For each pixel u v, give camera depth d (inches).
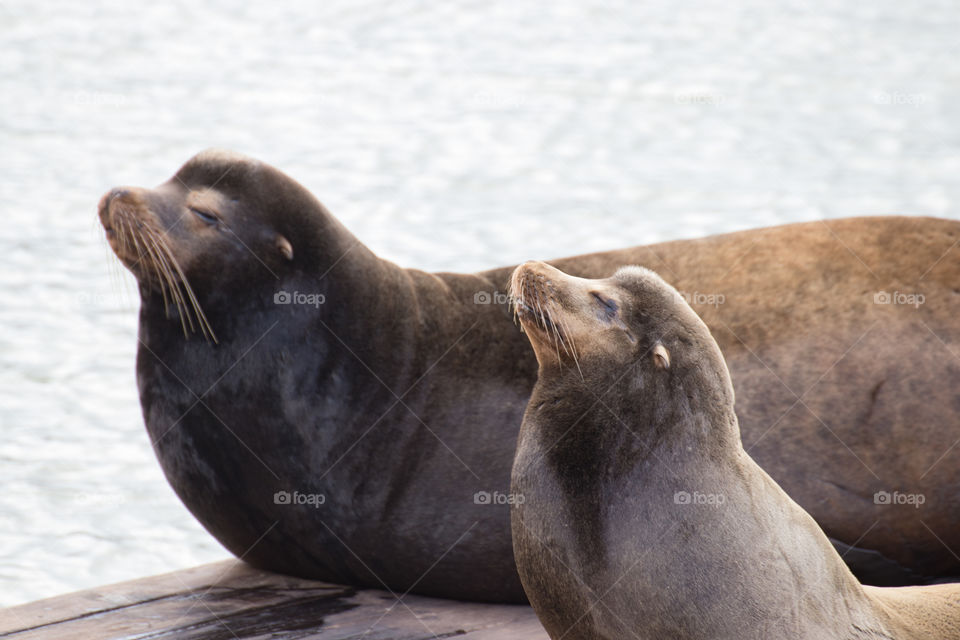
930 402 845.2
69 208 2026.3
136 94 2888.8
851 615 629.0
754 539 624.4
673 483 639.8
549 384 695.7
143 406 917.2
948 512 849.5
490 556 863.7
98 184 2156.7
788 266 915.4
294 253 887.1
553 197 2108.8
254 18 3880.4
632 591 633.6
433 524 866.1
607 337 678.5
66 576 1062.4
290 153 2386.8
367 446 873.5
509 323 911.0
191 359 889.5
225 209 884.0
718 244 948.6
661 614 627.5
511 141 2492.6
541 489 668.1
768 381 864.9
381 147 2432.3
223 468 892.0
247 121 2647.6
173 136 2500.0
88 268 1774.1
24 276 1731.1
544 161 2345.0
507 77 3102.9
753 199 2101.4
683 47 3526.1
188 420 893.8
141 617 831.1
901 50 3518.7
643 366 668.1
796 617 614.5
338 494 872.9
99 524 1158.3
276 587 901.2
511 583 869.2
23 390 1405.0
